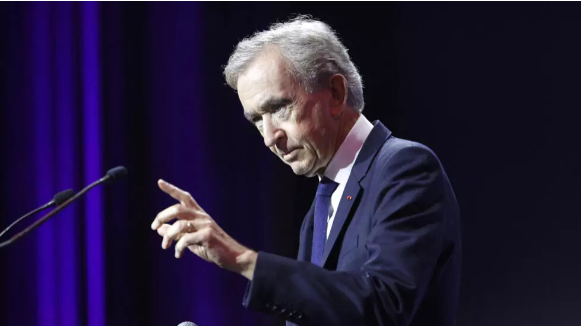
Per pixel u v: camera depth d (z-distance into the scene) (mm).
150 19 8000
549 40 7172
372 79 7969
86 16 7695
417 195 2600
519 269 7305
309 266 2443
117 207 7789
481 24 7535
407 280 2389
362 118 3064
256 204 8227
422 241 2508
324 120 2912
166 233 2461
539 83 7223
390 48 7957
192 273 8102
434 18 7781
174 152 8039
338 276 2416
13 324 7348
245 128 8250
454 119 7684
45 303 7480
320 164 3021
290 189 8320
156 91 8008
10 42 7355
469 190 7598
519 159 7328
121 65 7836
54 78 7543
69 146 7570
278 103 2861
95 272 7672
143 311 7891
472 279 7520
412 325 2793
